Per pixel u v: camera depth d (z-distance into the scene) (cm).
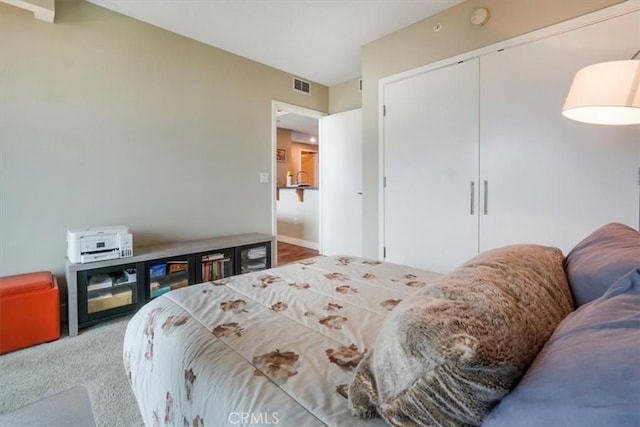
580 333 49
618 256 82
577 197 212
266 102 385
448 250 277
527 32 227
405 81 298
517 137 235
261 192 385
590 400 37
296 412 65
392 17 279
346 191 432
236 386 74
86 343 210
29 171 233
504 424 43
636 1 187
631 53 190
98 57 262
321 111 451
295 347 89
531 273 78
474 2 251
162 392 98
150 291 259
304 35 311
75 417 143
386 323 66
